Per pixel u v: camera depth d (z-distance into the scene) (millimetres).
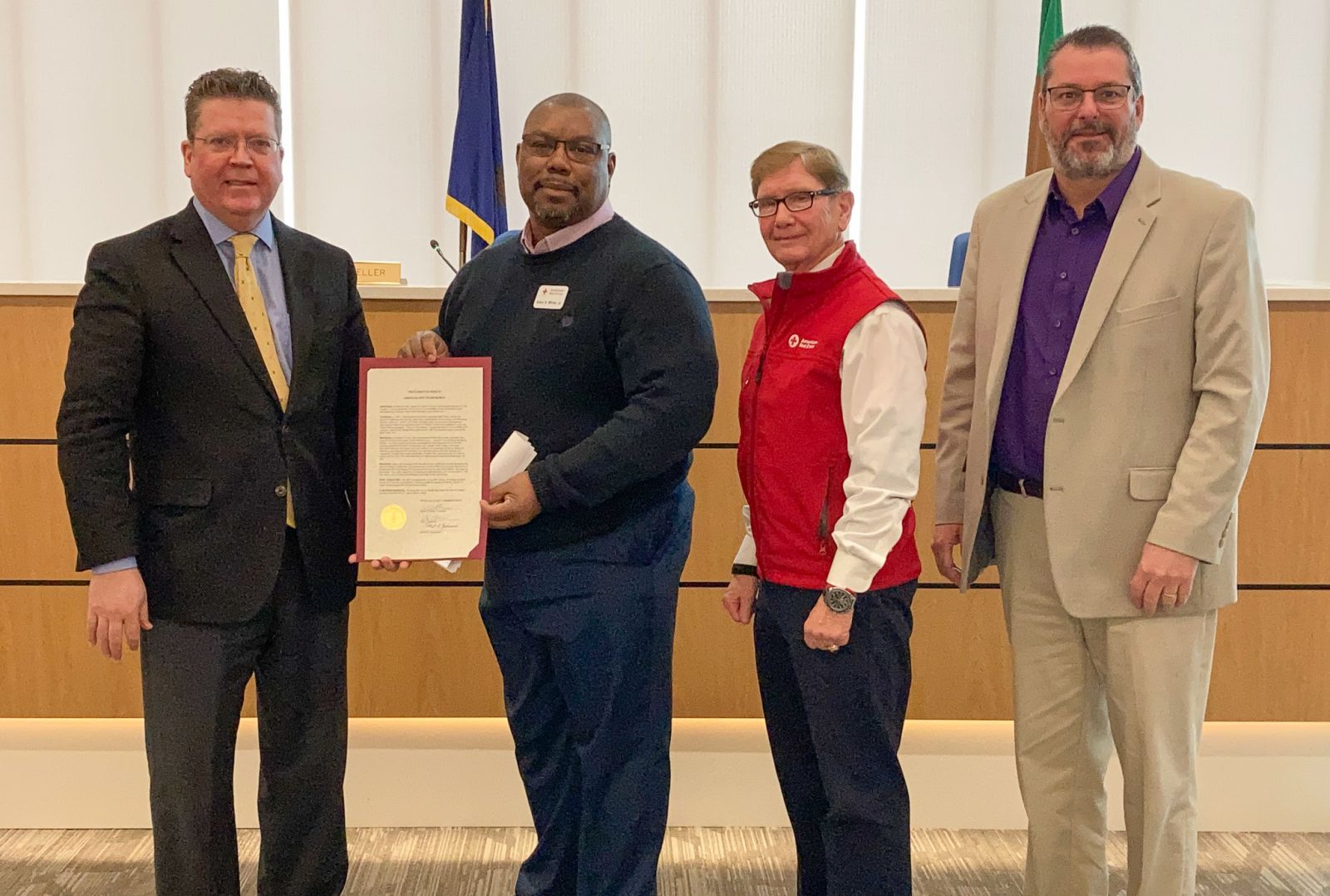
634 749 1820
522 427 1786
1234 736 2676
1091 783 1860
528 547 1799
